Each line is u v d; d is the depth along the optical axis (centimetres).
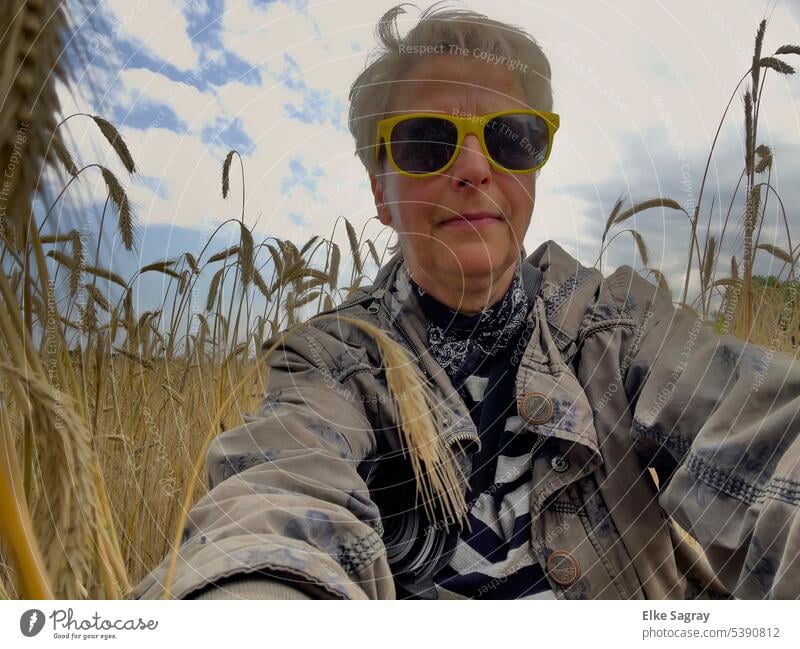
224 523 59
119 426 85
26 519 41
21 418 41
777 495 66
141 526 82
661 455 89
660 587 87
